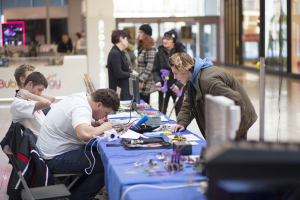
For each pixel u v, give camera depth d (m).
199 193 1.71
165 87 5.10
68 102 2.95
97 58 9.43
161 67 5.33
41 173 2.65
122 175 1.98
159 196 1.70
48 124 2.99
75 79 9.26
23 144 2.66
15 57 9.20
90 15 9.30
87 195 2.94
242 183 1.23
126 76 5.20
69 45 10.04
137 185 1.82
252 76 13.73
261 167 1.22
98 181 2.94
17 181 2.64
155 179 1.90
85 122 2.79
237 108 1.46
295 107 7.60
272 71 14.12
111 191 2.15
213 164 1.22
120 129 3.12
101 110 2.93
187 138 2.88
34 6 11.98
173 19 19.28
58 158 2.91
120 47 5.29
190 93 3.07
